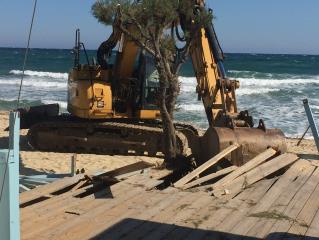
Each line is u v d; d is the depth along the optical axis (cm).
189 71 5334
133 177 770
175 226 551
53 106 1473
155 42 962
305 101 904
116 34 1237
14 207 345
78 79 1277
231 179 746
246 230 544
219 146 879
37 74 4838
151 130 1262
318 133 990
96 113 1237
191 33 991
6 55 8812
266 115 2489
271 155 870
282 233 537
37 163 1192
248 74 5503
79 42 1317
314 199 666
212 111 1028
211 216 588
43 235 513
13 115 344
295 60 9288
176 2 942
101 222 559
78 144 1317
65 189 720
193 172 777
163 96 996
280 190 702
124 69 1265
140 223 558
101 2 944
